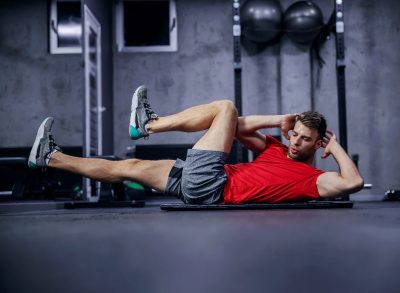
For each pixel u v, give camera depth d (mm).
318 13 5043
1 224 1399
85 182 4109
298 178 2324
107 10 5391
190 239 1015
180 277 672
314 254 837
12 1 5445
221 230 1190
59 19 5461
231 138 2381
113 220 1557
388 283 656
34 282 653
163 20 5730
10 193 3992
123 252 852
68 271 710
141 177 2412
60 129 5387
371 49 5727
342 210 2129
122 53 5688
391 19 5738
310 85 5434
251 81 5609
